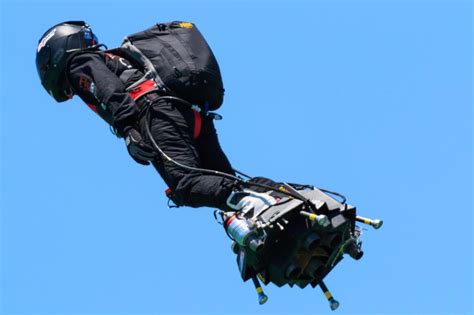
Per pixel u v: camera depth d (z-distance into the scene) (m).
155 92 24.58
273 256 22.84
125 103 24.00
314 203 22.34
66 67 25.17
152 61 24.92
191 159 24.09
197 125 25.20
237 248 23.78
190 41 25.31
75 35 26.61
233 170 26.28
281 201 22.44
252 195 22.80
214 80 25.00
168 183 24.14
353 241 23.11
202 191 23.12
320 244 22.69
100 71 24.53
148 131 23.95
